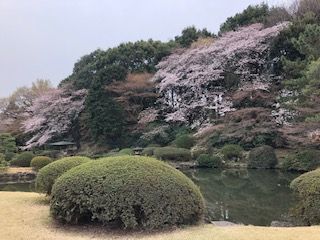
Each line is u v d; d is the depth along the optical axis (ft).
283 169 52.24
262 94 62.49
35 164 57.93
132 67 90.22
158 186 17.37
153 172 17.79
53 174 23.00
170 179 17.80
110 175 17.60
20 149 88.22
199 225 18.16
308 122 48.37
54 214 18.79
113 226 17.72
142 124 80.43
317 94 47.73
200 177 48.93
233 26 80.69
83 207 17.54
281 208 29.27
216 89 72.74
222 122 67.41
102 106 82.99
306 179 20.16
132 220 16.93
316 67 44.88
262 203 31.50
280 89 62.23
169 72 79.82
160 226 17.13
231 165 57.77
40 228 18.02
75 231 17.66
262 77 65.77
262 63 67.10
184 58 76.18
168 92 81.87
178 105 79.25
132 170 17.74
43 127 90.74
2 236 16.61
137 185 17.17
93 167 18.38
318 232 16.35
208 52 72.23
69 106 90.63
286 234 16.10
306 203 19.56
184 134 73.82
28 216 20.07
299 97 53.26
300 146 52.54
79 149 86.53
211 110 72.28
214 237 15.80
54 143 88.94
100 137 83.25
